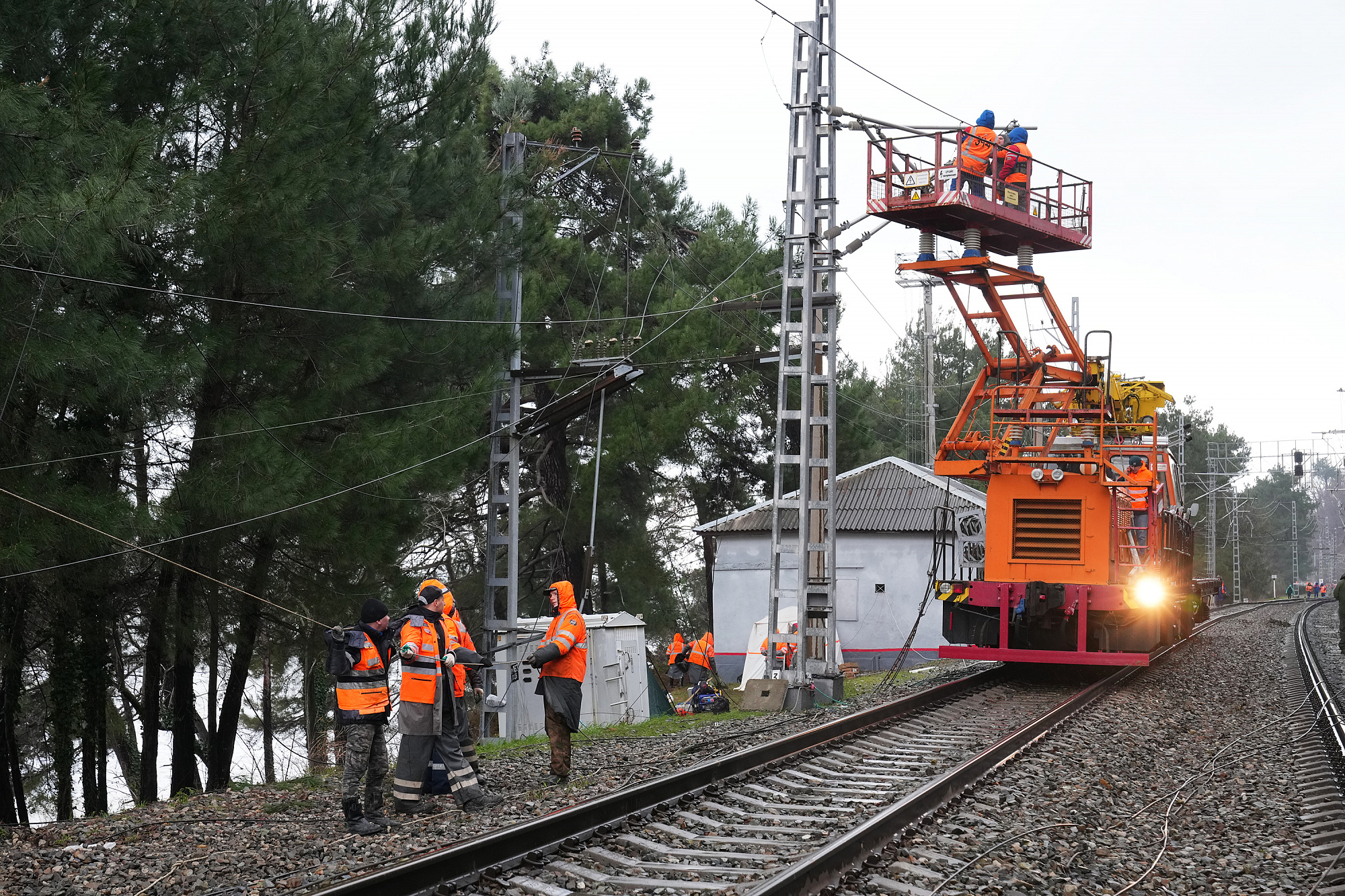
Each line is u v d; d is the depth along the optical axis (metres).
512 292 20.30
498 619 21.56
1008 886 6.99
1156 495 19.88
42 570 12.86
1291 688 18.59
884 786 10.07
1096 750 12.23
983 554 20.20
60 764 16.08
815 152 18.30
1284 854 8.27
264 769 29.88
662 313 29.80
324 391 15.12
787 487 34.66
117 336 11.88
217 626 16.98
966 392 65.31
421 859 6.68
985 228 17.88
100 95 11.66
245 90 14.24
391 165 16.95
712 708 19.44
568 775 10.75
